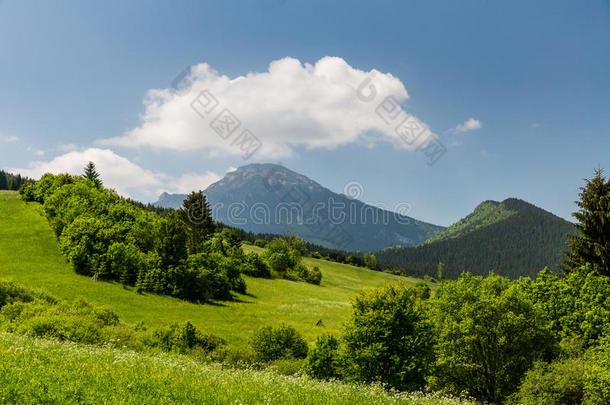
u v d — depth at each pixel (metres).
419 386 26.56
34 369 9.95
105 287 58.56
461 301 34.97
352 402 12.54
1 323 27.25
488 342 32.78
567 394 25.36
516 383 31.38
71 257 63.19
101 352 15.82
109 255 63.31
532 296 39.31
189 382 11.30
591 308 34.06
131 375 10.89
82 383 9.36
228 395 10.34
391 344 26.56
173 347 31.75
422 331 27.03
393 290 28.97
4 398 7.84
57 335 24.20
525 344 32.47
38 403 7.87
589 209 40.91
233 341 44.25
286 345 36.16
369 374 26.52
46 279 55.84
